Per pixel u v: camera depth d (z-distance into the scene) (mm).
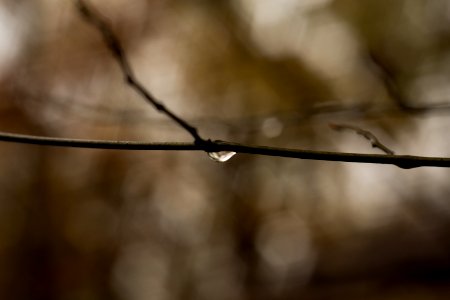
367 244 4984
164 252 5398
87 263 5277
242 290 5316
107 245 5320
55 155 5121
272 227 5203
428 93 3551
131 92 4191
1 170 5051
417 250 4648
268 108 4441
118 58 1274
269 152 945
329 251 5141
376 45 3965
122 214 5297
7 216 5117
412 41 3912
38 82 4152
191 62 4711
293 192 5008
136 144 955
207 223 5305
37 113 4043
